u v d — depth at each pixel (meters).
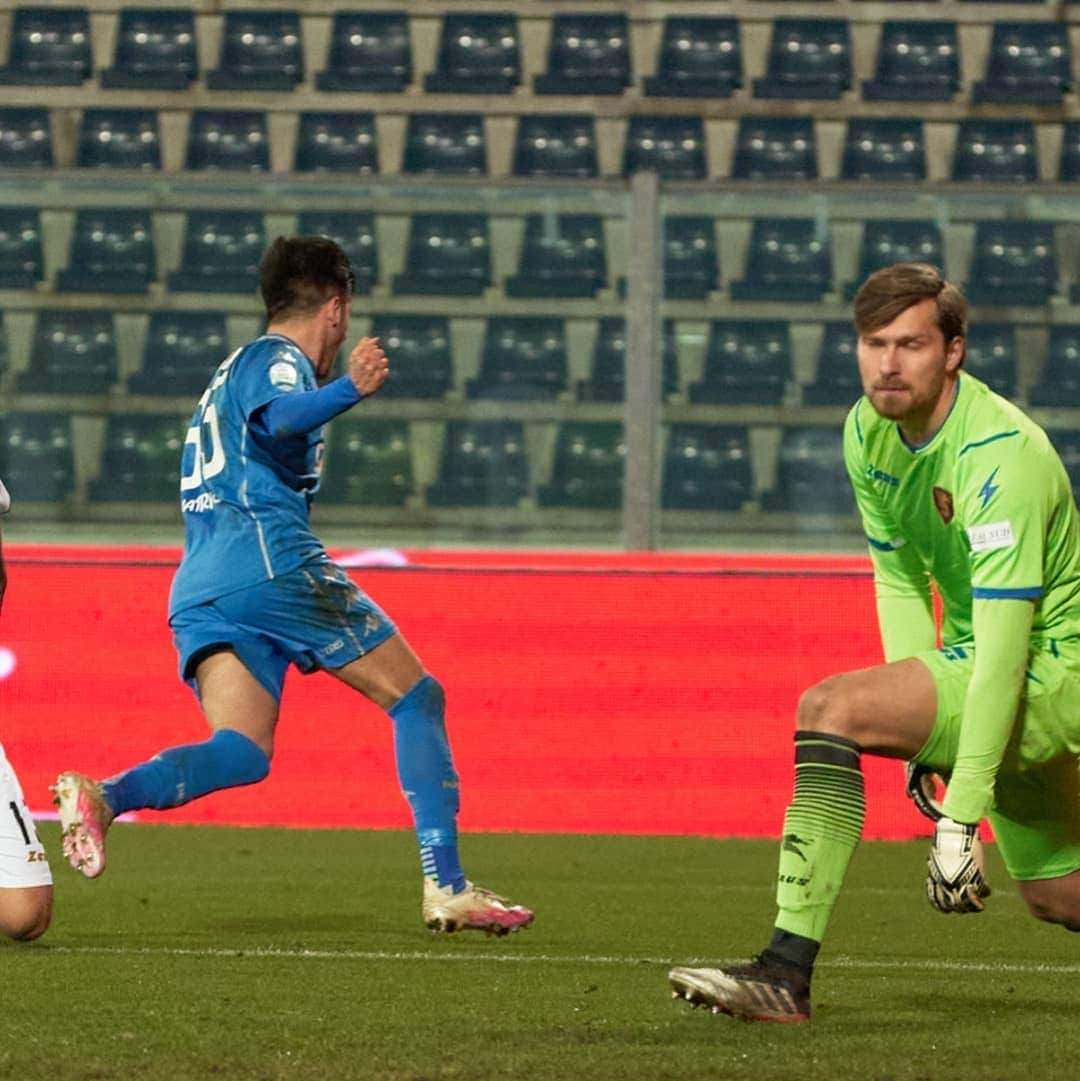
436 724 16.27
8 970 15.47
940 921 20.56
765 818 30.55
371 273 33.16
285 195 33.31
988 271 33.19
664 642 30.77
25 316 33.03
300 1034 12.22
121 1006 13.49
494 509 32.31
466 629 30.89
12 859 15.55
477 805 30.66
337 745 30.56
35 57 49.06
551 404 32.44
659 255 32.66
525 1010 13.46
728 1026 12.59
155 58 49.03
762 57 48.97
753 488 32.25
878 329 12.09
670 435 32.38
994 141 48.03
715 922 20.30
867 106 48.41
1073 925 13.59
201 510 15.70
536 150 48.41
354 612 15.89
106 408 32.91
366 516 32.38
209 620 15.52
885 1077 10.77
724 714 30.64
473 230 33.03
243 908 20.84
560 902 22.00
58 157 48.47
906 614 13.49
